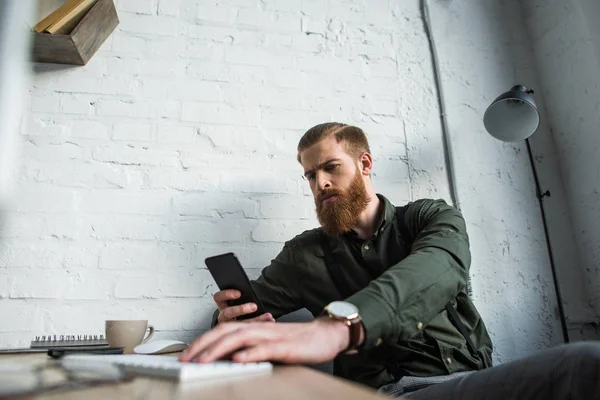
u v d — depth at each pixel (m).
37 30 1.34
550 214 1.65
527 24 1.91
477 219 1.58
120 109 1.47
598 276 1.54
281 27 1.67
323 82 1.64
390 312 0.61
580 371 0.56
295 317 1.40
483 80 1.77
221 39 1.61
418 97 1.70
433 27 1.78
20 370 0.45
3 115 0.25
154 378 0.39
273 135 1.55
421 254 0.79
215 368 0.40
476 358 1.05
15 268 1.27
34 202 1.33
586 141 1.62
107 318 1.28
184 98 1.52
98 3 1.40
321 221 1.24
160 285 1.34
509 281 1.53
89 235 1.34
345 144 1.29
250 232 1.44
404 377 1.01
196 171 1.46
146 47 1.55
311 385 0.35
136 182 1.41
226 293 0.92
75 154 1.40
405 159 1.61
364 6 1.77
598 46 1.60
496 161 1.67
